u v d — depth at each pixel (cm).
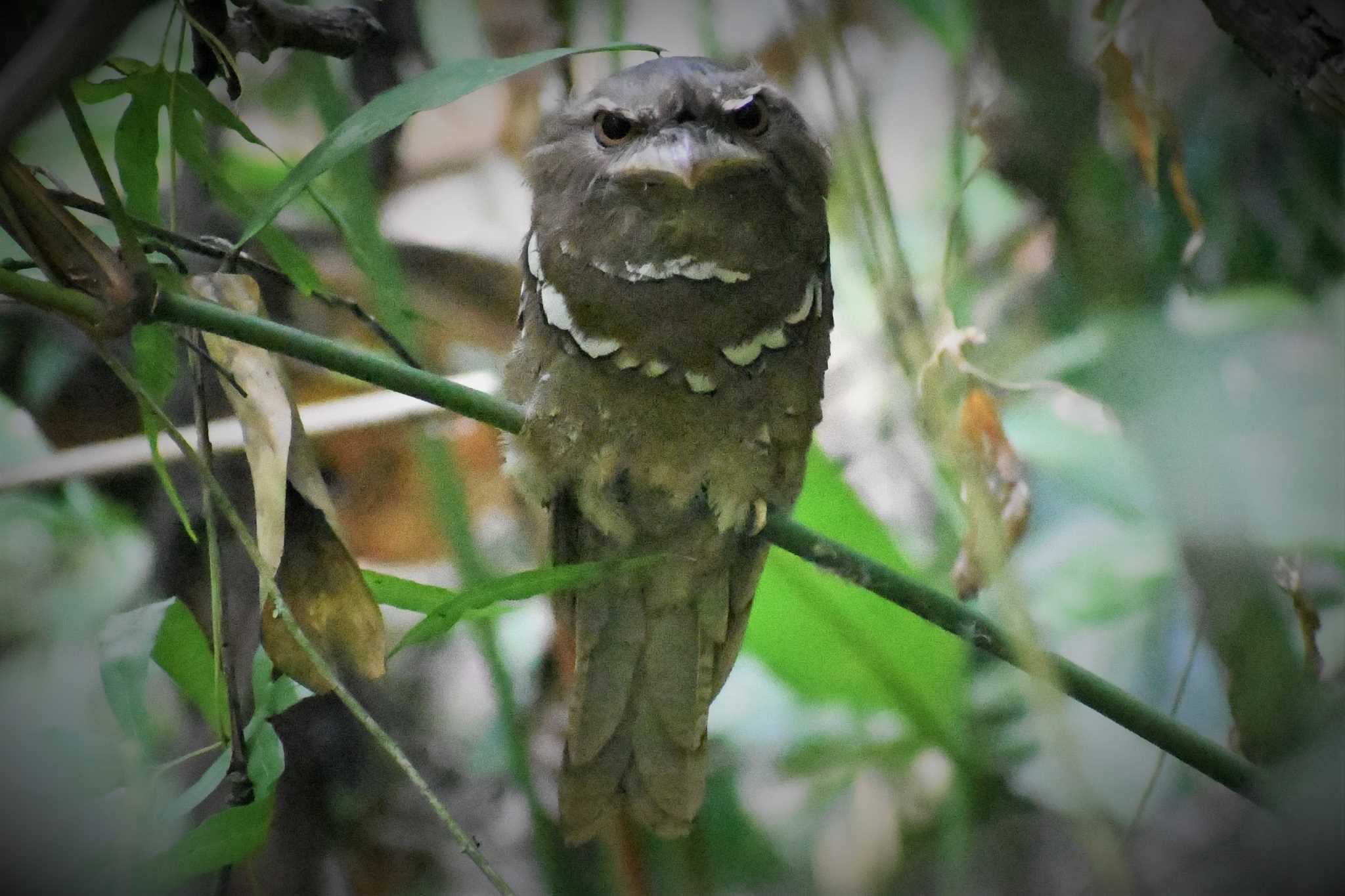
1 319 581
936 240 581
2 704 578
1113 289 559
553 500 575
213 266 579
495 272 587
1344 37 561
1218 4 562
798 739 583
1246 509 562
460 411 563
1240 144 575
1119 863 557
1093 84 558
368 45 579
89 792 565
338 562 565
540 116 588
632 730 575
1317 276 575
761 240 573
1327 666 573
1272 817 561
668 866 580
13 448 582
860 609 576
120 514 582
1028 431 577
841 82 562
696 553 575
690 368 573
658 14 591
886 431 584
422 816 583
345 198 571
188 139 564
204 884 579
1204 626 568
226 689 566
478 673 585
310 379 584
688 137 571
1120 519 579
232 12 574
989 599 578
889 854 583
